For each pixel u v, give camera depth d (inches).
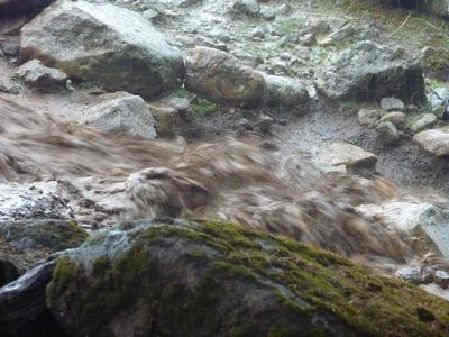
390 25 442.0
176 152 311.9
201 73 357.1
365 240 279.3
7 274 148.5
